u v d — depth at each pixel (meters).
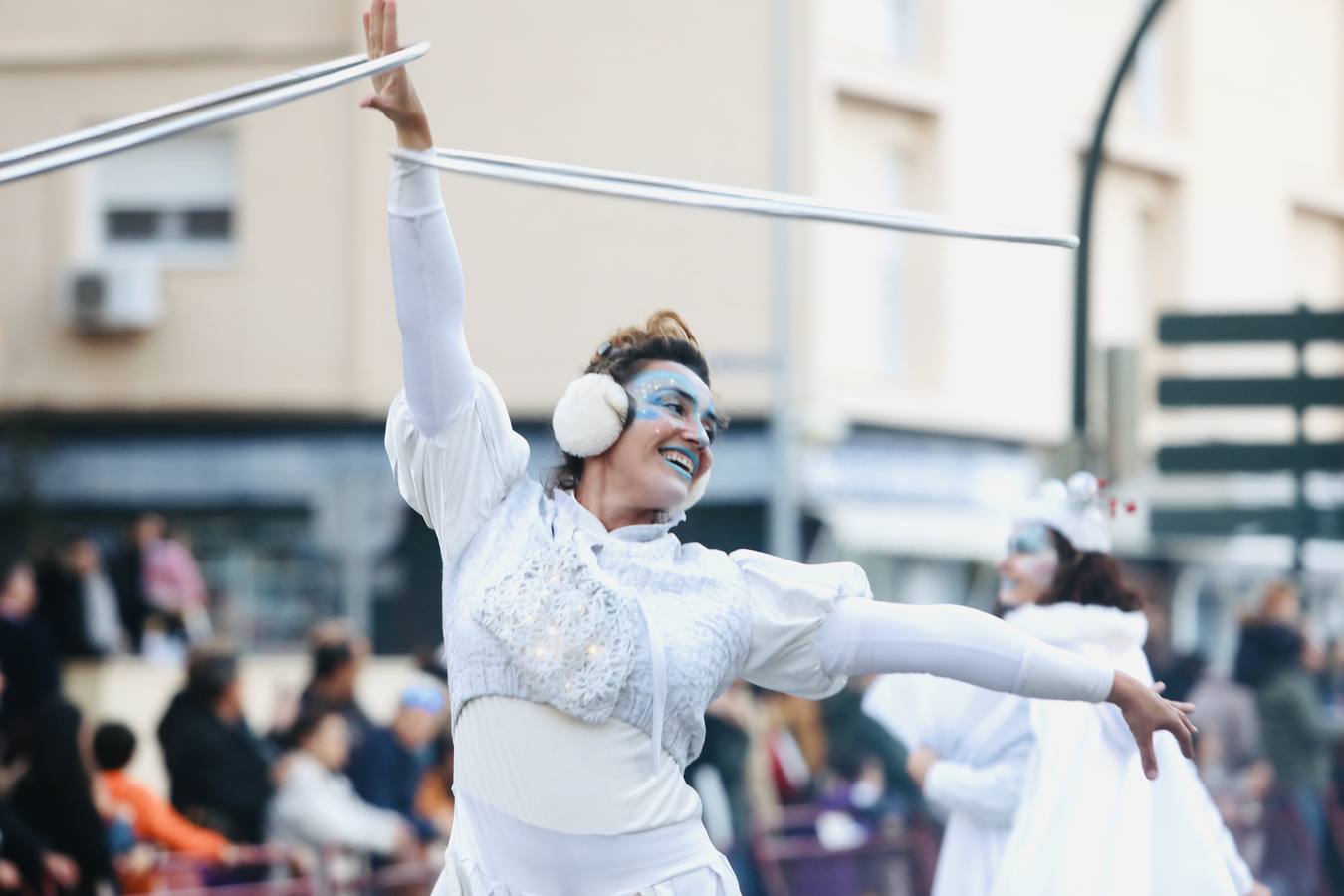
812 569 8.26
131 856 16.31
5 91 39.25
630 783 7.78
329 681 19.05
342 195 38.56
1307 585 40.72
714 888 7.96
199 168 39.06
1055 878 10.76
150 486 38.47
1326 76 53.66
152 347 38.66
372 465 38.28
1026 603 11.88
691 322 37.91
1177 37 48.59
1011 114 43.88
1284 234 52.09
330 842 17.09
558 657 7.71
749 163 37.97
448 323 7.97
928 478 41.25
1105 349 22.83
